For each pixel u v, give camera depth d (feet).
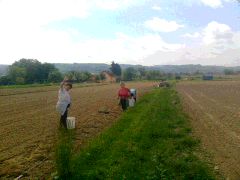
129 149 43.19
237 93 189.06
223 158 43.86
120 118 73.31
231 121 76.02
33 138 53.57
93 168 35.91
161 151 44.09
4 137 54.19
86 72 487.20
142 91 210.59
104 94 170.60
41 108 98.78
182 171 36.19
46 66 441.27
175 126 65.46
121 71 612.70
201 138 56.03
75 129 61.57
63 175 33.63
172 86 288.30
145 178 32.99
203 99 143.54
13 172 36.91
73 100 130.41
